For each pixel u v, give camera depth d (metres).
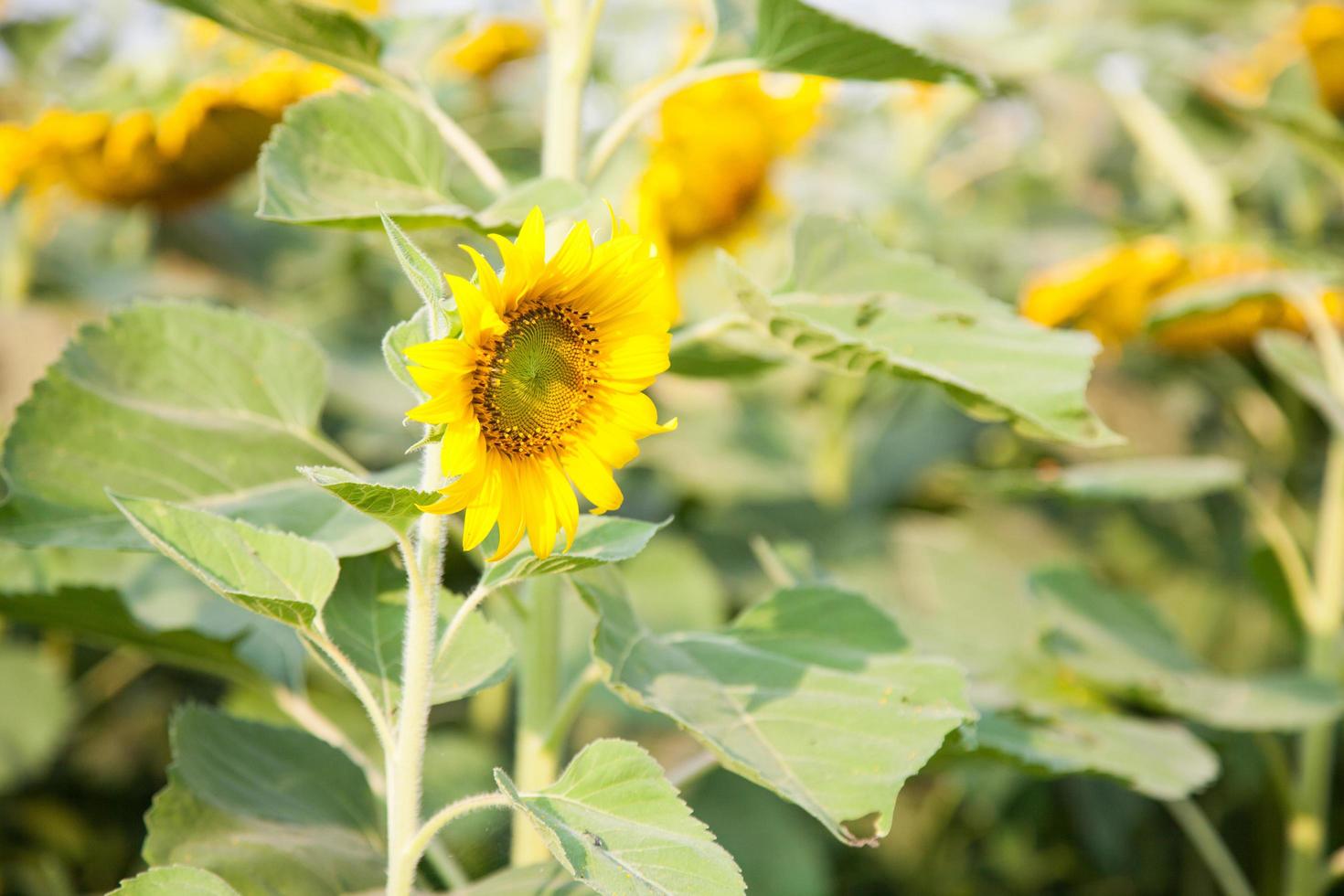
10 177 2.28
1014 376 1.58
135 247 3.24
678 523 2.97
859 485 3.12
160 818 1.53
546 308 1.39
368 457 2.72
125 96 2.30
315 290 3.36
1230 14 3.53
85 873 2.70
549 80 1.64
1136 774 1.72
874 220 3.20
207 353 1.64
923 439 3.20
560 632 1.67
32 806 2.72
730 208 2.45
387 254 1.70
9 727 2.52
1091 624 2.19
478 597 1.45
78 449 1.57
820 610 1.61
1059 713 1.86
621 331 1.41
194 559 1.40
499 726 2.71
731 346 1.79
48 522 1.55
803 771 1.48
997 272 3.45
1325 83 2.48
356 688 1.44
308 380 1.66
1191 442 3.39
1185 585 3.14
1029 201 3.66
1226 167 3.09
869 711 1.52
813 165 3.16
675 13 3.05
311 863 1.55
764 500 3.01
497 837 1.90
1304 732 2.27
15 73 2.87
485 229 1.50
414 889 1.57
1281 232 3.27
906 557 2.87
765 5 1.56
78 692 2.82
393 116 1.58
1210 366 2.81
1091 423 1.55
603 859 1.34
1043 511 3.21
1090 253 3.22
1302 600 2.32
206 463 1.60
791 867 2.47
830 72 1.63
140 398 1.61
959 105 3.36
